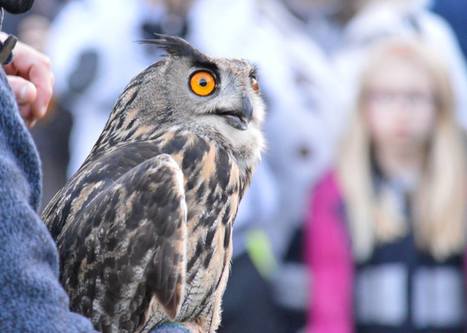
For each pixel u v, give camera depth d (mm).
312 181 11008
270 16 11578
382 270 10602
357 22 11773
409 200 10680
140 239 5570
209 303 6105
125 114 6473
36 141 11250
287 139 11141
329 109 11180
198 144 6289
